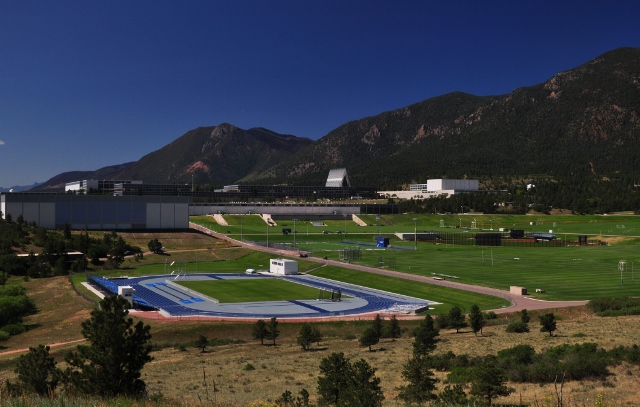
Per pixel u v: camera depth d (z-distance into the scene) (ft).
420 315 360.48
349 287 481.05
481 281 463.42
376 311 378.12
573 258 613.52
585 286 429.79
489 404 115.03
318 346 277.44
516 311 346.13
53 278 517.14
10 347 299.38
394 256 644.27
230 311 381.60
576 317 325.01
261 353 262.88
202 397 155.12
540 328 268.00
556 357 169.07
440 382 163.63
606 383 133.39
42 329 338.54
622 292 400.47
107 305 125.49
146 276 549.54
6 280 495.82
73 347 277.03
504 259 611.06
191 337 320.09
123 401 91.09
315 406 139.13
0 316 345.92
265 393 166.30
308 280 522.47
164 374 211.00
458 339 264.11
